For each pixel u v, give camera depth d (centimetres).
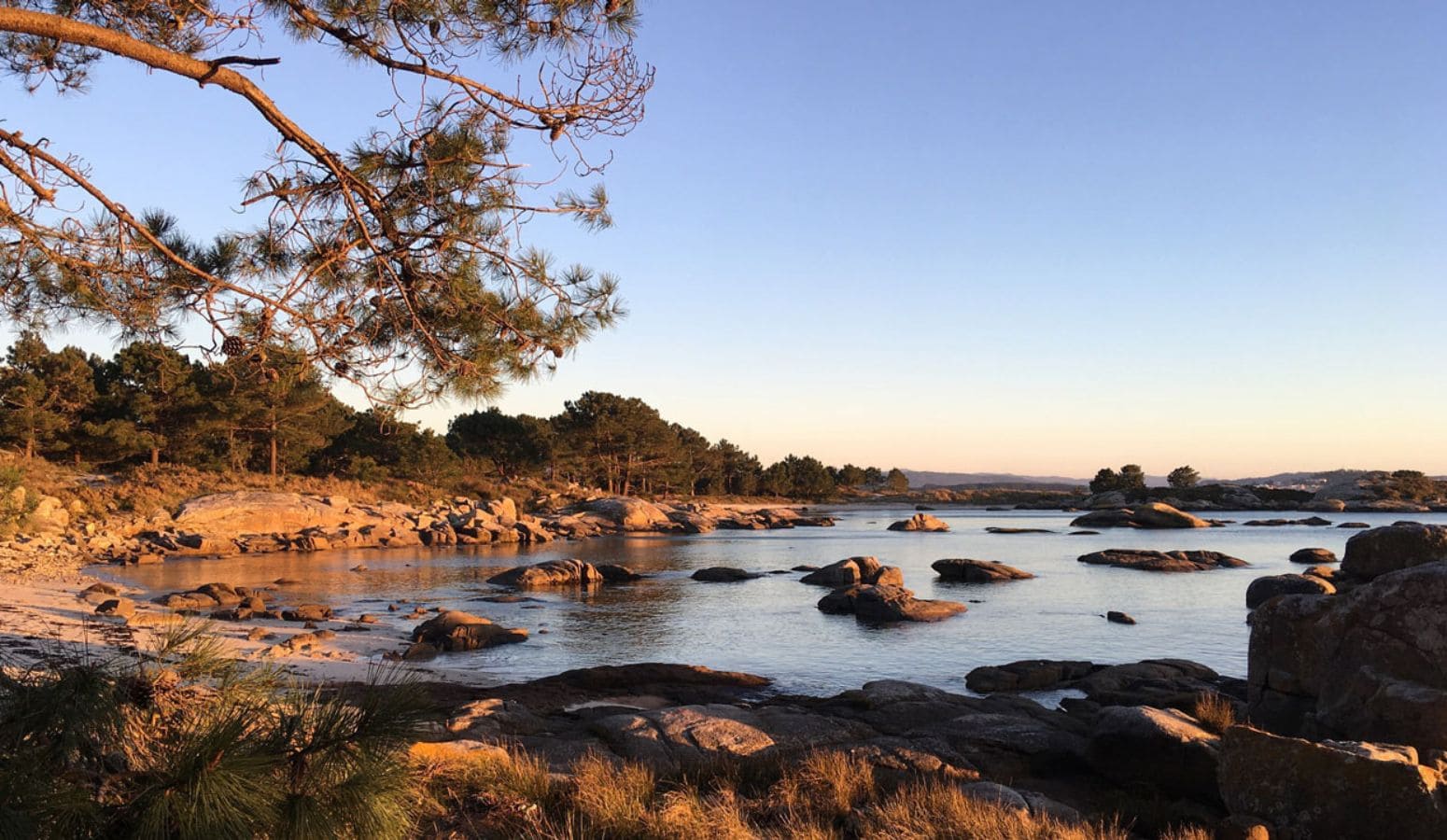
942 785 912
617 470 10844
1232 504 13838
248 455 6738
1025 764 1081
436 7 658
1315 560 5100
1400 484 15388
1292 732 1120
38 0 708
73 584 3188
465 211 706
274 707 429
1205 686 1730
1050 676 1941
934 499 18250
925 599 3278
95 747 378
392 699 425
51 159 641
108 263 698
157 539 4925
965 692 1891
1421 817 759
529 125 693
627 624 2841
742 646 2477
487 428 9931
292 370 721
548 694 1697
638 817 776
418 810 719
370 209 699
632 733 1151
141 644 1734
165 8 690
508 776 859
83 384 6041
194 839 349
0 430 5709
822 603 3161
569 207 733
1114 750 1027
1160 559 4825
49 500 4784
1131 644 2514
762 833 773
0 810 329
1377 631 1015
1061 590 3800
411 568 4425
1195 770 964
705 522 8869
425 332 729
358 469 7588
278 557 4850
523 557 5156
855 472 19800
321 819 375
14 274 716
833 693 1878
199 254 712
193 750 371
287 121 648
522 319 738
